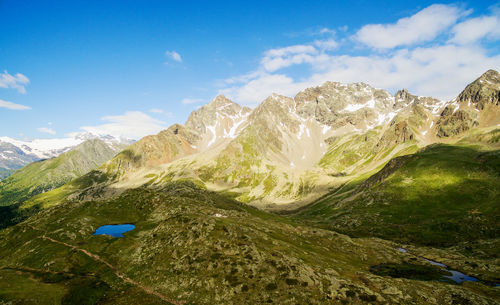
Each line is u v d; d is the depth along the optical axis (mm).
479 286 70375
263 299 54656
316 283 59781
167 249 76562
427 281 72188
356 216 180000
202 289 59062
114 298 58844
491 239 116562
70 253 83625
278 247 80188
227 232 82562
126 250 84375
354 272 72812
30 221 123000
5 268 79438
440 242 127250
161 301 56938
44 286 64188
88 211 127938
